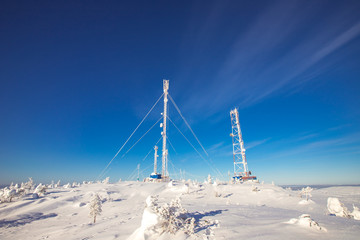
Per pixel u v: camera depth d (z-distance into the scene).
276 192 41.28
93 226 23.59
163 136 62.25
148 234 11.34
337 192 63.34
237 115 71.62
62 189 62.97
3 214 40.50
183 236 10.81
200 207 23.55
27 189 57.84
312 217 15.05
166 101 61.97
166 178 68.19
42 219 36.38
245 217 15.50
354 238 8.92
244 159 66.88
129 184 64.31
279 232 10.33
